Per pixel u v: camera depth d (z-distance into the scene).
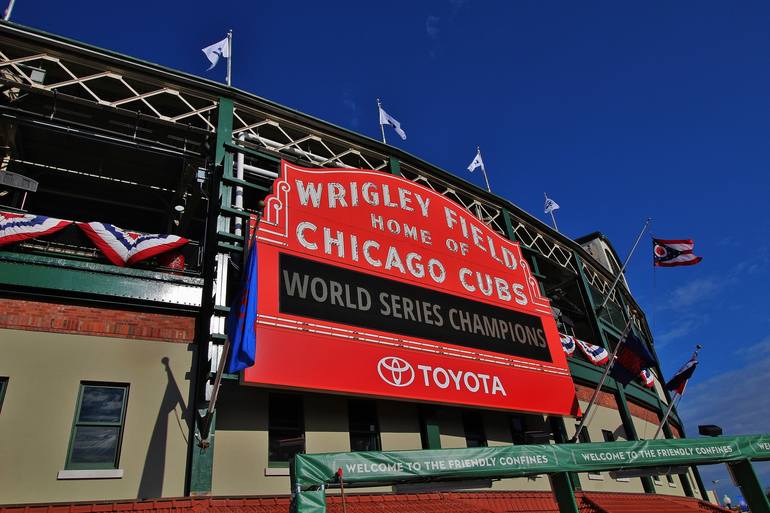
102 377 12.12
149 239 13.81
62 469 11.01
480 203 24.45
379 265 16.77
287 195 15.72
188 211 19.11
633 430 23.50
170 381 12.74
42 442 11.05
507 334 18.98
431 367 16.02
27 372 11.49
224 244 14.29
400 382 15.09
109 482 11.23
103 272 12.99
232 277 14.53
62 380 11.74
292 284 14.37
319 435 14.19
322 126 19.86
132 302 13.11
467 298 18.62
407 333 16.05
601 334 26.05
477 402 16.44
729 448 14.24
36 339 11.88
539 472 11.41
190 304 13.68
